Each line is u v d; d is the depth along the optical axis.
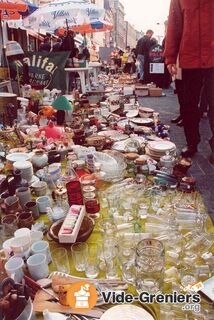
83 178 2.62
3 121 4.35
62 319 1.33
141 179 2.65
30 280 1.55
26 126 4.23
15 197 2.26
